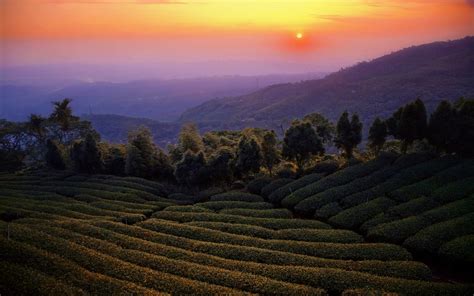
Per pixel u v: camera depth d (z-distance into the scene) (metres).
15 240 29.30
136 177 62.03
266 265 26.89
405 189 40.09
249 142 55.75
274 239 33.28
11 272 22.97
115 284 22.83
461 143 49.00
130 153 62.69
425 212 34.31
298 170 55.53
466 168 42.69
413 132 51.56
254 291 23.22
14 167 79.31
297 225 36.50
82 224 35.44
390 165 48.81
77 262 26.53
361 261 27.30
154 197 51.44
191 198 51.88
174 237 33.19
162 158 66.00
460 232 29.86
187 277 25.34
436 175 42.09
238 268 26.77
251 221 38.16
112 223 36.72
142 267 26.00
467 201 34.78
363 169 48.28
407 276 25.27
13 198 48.62
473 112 48.78
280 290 22.98
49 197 49.81
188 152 57.44
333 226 36.62
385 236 31.91
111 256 28.41
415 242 30.00
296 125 56.47
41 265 24.89
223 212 41.69
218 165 56.09
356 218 36.00
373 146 57.38
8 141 79.19
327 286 24.08
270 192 48.75
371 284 23.64
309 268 25.98
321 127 63.47
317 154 58.12
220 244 31.22
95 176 62.72
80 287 22.56
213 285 23.45
